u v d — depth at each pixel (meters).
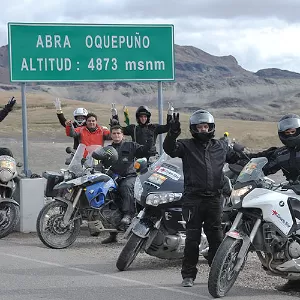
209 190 8.06
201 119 8.05
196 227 8.18
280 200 7.47
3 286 8.19
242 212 7.51
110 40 16.08
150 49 16.36
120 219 11.50
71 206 11.20
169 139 7.95
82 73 15.84
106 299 7.52
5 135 60.25
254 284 8.38
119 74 16.14
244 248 7.43
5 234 12.14
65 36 15.67
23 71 15.38
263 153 8.20
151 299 7.52
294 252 7.49
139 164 9.45
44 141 51.00
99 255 10.59
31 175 14.39
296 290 8.02
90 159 11.70
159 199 8.95
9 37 15.27
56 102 14.29
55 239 11.39
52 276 8.80
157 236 9.16
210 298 7.55
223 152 8.18
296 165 7.95
